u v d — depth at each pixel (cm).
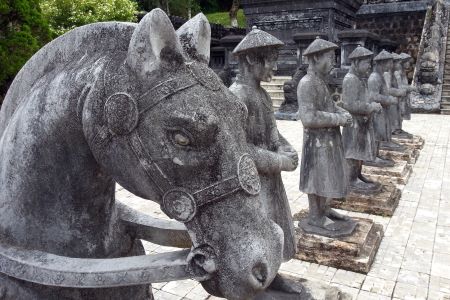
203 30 149
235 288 138
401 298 409
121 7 1447
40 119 156
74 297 168
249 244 137
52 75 159
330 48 425
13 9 952
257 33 311
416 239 538
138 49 133
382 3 2102
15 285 164
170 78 135
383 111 794
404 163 818
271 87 1716
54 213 164
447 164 886
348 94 607
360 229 510
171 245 199
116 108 136
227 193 138
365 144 630
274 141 333
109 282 146
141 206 655
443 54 1759
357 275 452
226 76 1684
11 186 165
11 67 952
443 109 1557
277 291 363
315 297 359
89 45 154
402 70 1102
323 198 503
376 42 1680
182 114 132
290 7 1844
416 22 2045
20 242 166
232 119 145
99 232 175
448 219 601
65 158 158
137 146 138
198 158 136
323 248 475
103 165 150
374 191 643
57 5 1351
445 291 420
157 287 422
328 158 464
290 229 340
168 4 3008
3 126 180
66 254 166
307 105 439
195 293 413
